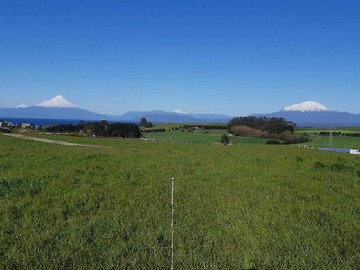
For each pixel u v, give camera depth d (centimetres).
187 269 811
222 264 838
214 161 2672
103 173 1956
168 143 5069
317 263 858
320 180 1923
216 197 1486
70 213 1214
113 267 812
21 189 1506
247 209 1295
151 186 1658
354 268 837
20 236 973
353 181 1912
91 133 9556
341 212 1305
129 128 9881
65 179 1708
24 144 4066
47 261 824
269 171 2214
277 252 912
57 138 5725
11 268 795
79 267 806
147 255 881
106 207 1298
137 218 1163
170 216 1196
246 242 978
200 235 1028
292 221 1173
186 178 1905
